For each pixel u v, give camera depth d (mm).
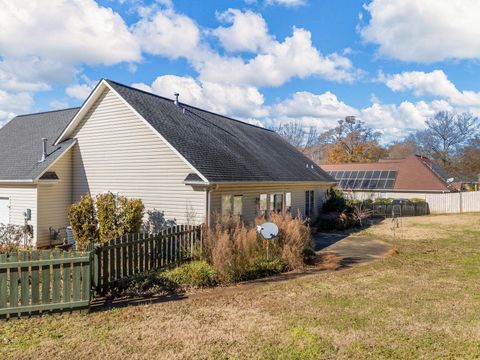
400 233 20297
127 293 8602
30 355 5516
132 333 6312
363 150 57188
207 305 7809
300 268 11539
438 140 58500
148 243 9898
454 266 11875
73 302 7219
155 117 15594
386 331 6438
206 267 9750
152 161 14727
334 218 22047
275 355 5523
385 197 36219
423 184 35188
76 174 16734
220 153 16281
